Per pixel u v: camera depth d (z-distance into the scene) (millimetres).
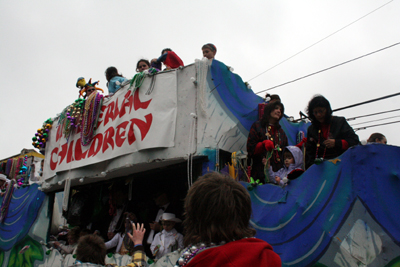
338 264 3170
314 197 3557
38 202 7863
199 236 1652
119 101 6016
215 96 5180
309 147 4469
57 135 7578
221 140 5035
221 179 1762
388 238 2939
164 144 5051
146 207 6285
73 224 7383
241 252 1470
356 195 3240
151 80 5559
